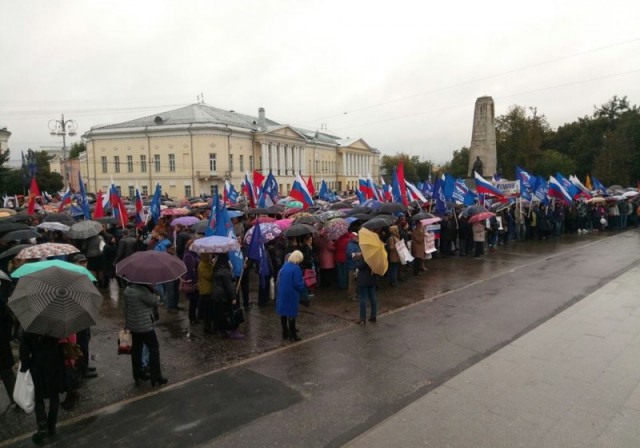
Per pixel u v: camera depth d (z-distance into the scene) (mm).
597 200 23625
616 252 17188
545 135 69500
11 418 5590
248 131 70500
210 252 7781
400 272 13102
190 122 65688
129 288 6277
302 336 8359
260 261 10117
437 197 16516
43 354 4945
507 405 5555
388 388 6141
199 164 64750
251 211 14305
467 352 7383
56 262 5414
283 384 6312
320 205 22266
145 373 6496
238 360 7230
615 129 61781
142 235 13781
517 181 21172
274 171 74750
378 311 9961
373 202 16578
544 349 7344
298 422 5293
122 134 67500
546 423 5121
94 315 4828
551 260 15797
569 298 10570
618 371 6418
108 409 5656
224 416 5449
